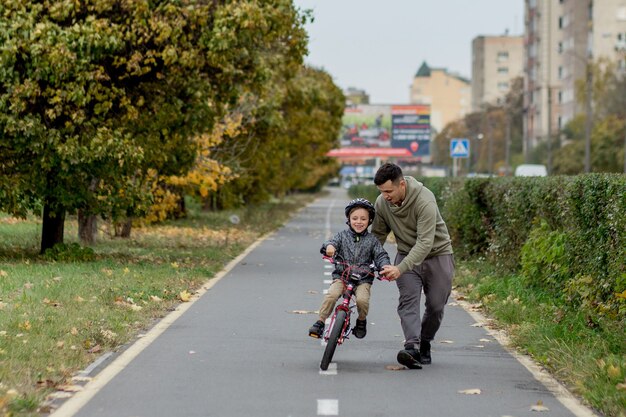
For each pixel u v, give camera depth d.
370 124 192.38
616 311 27.00
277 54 67.62
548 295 33.62
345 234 23.45
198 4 47.16
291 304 34.59
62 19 45.03
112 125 47.47
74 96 44.25
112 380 21.38
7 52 43.41
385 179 22.66
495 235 45.31
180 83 49.62
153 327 28.95
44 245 49.94
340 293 23.31
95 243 59.97
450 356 24.98
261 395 20.12
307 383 21.38
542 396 20.30
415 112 183.25
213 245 63.97
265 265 50.69
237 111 76.94
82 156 45.03
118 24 46.56
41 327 26.31
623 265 26.23
